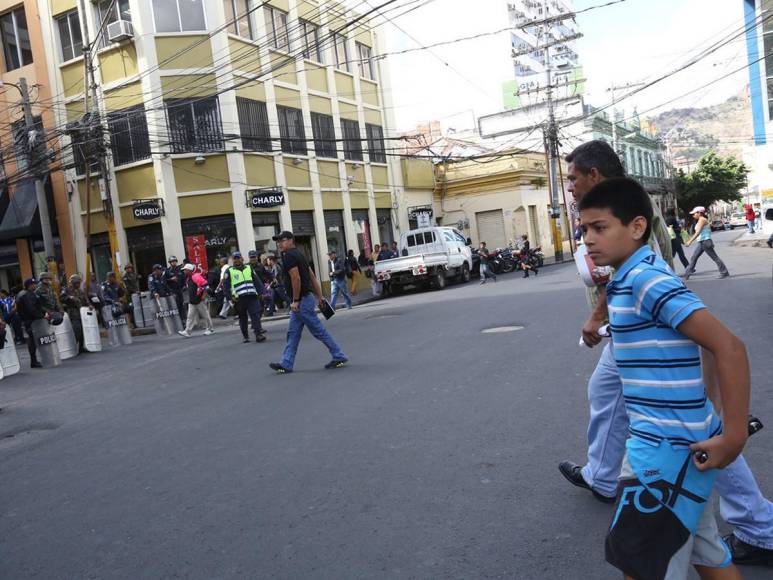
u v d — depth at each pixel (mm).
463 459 4621
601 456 3648
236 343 13117
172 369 10492
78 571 3541
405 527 3635
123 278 19656
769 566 2932
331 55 27750
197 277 15875
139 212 20484
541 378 6766
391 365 8375
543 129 34562
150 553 3652
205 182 21703
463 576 3062
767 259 18688
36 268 24734
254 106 23281
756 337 7660
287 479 4586
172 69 21484
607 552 2068
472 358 8234
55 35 23234
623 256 2137
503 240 37094
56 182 23609
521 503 3797
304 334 13062
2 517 4512
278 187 23000
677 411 2006
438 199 37281
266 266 19625
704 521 2127
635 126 65750
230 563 3426
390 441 5203
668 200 72438
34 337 12578
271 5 24469
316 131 26406
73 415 7773
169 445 5828
